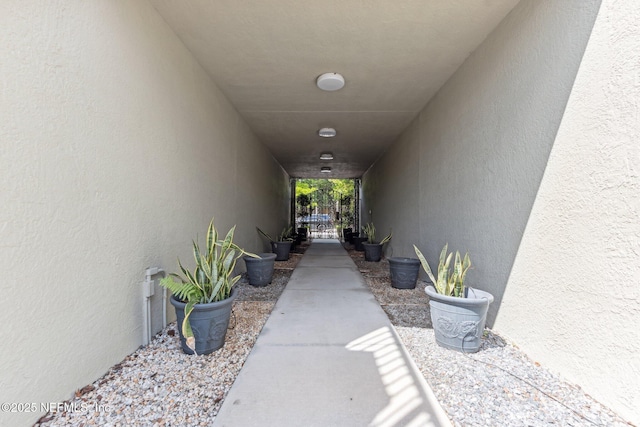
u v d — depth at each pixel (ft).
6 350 3.89
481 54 8.71
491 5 7.14
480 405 4.88
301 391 5.24
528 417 4.58
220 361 6.29
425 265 7.79
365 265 19.34
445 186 11.28
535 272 6.42
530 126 6.65
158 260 7.44
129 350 6.35
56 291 4.61
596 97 5.04
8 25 3.95
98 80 5.51
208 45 8.75
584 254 5.23
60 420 4.39
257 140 18.44
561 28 5.82
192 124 9.30
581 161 5.32
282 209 29.32
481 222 8.66
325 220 48.49
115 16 5.95
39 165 4.36
